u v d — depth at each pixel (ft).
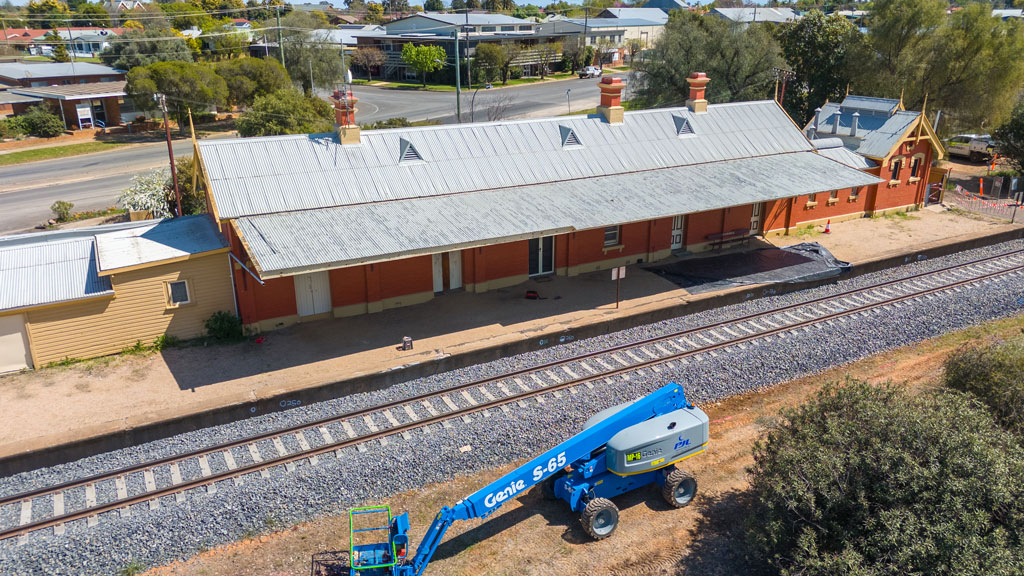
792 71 175.11
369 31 319.27
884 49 158.71
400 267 79.36
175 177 95.14
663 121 100.99
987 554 35.35
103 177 144.87
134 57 216.13
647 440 46.39
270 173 74.38
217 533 45.98
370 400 61.57
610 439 47.32
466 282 84.89
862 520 39.55
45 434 54.39
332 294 76.38
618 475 48.37
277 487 49.14
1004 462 39.34
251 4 464.65
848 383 48.24
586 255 91.15
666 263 95.91
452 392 63.00
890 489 38.99
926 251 100.48
